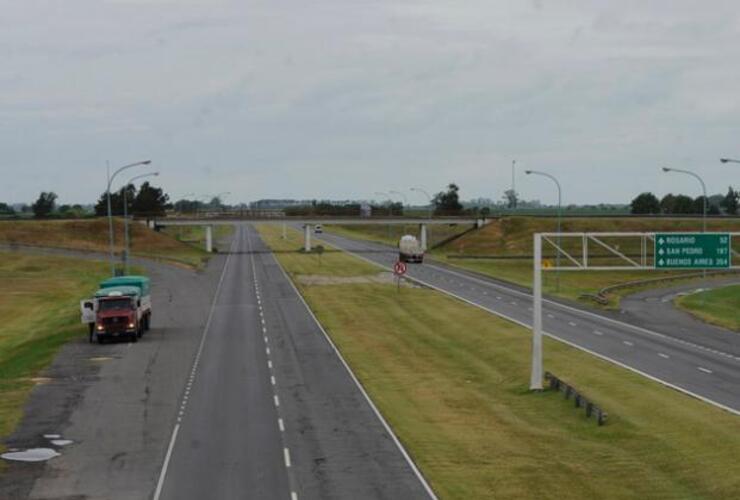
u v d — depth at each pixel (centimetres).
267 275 12188
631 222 16550
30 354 6184
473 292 10144
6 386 5003
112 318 6500
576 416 4291
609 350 6241
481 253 16800
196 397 4672
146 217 18012
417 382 5181
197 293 10000
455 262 14712
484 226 18112
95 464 3403
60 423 4106
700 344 6594
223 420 4134
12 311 8969
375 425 4059
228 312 8338
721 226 15962
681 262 5406
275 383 5062
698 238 5406
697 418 4125
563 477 3262
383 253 16938
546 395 4800
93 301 6650
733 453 3506
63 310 8875
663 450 3612
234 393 4778
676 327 7594
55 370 5494
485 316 8050
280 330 7194
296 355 6031
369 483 3145
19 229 16112
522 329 7244
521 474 3294
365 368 5581
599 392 4822
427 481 3183
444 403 4619
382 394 4781
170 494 3009
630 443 3756
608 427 4044
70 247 15600
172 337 6844
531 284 11219
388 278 11800
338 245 19850
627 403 4525
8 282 11456
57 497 3000
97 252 15100
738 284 11938
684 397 4619
